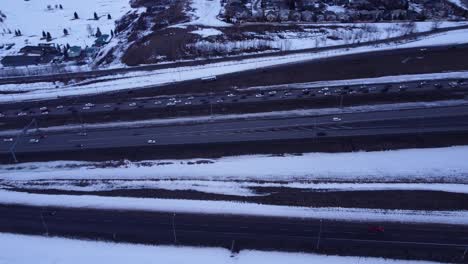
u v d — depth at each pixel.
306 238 51.44
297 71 98.50
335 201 57.50
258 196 59.88
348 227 52.66
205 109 84.69
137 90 96.44
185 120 81.25
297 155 68.19
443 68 94.19
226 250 50.59
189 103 87.88
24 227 56.66
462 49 103.19
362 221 53.41
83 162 71.25
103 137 78.00
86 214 58.31
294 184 62.09
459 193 57.75
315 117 78.19
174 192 61.97
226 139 73.56
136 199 60.78
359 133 72.00
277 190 60.94
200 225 54.66
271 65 102.94
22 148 76.62
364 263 47.59
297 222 53.94
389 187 59.97
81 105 92.12
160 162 69.44
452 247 48.94
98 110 88.94
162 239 52.78
